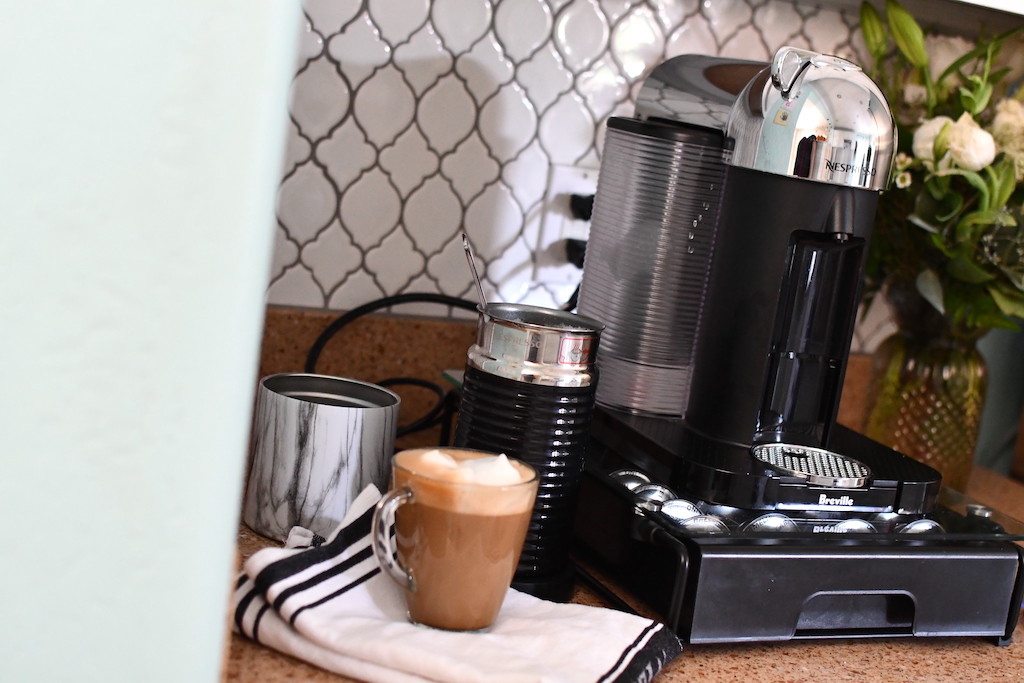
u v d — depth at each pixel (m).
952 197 0.98
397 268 1.03
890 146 0.76
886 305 1.24
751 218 0.80
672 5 1.06
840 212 0.77
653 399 0.89
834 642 0.75
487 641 0.62
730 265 0.82
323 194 0.99
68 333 0.40
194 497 0.41
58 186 0.38
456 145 1.02
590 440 0.89
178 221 0.39
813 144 0.75
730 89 0.88
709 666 0.69
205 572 0.42
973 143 0.94
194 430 0.41
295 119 0.96
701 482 0.76
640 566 0.74
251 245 0.40
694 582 0.69
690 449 0.80
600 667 0.62
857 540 0.74
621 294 0.88
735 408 0.82
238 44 0.39
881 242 1.07
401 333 1.04
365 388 0.81
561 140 1.05
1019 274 0.97
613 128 0.89
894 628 0.77
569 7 1.02
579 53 1.04
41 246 0.39
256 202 0.40
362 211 1.01
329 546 0.67
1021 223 0.97
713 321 0.83
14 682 0.42
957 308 1.03
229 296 0.40
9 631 0.41
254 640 0.62
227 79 0.39
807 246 0.80
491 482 0.62
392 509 0.62
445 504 0.61
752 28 1.10
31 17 0.37
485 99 1.02
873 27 1.08
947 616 0.76
